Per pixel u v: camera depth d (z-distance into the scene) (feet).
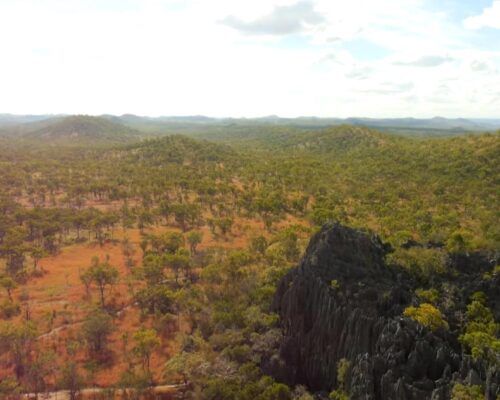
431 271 287.69
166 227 613.52
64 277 439.22
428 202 608.19
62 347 313.53
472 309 247.91
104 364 297.53
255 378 248.52
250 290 354.74
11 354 299.99
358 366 209.05
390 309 239.71
